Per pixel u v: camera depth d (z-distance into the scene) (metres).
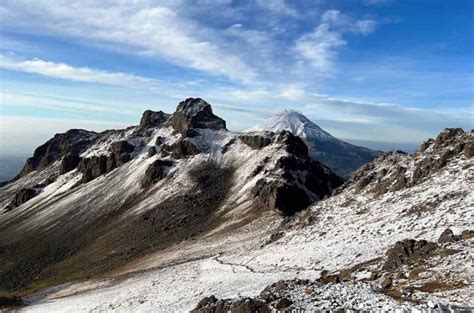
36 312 66.25
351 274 33.25
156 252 103.00
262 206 117.50
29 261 133.12
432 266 27.34
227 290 44.03
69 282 97.25
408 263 29.95
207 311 27.23
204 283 52.88
